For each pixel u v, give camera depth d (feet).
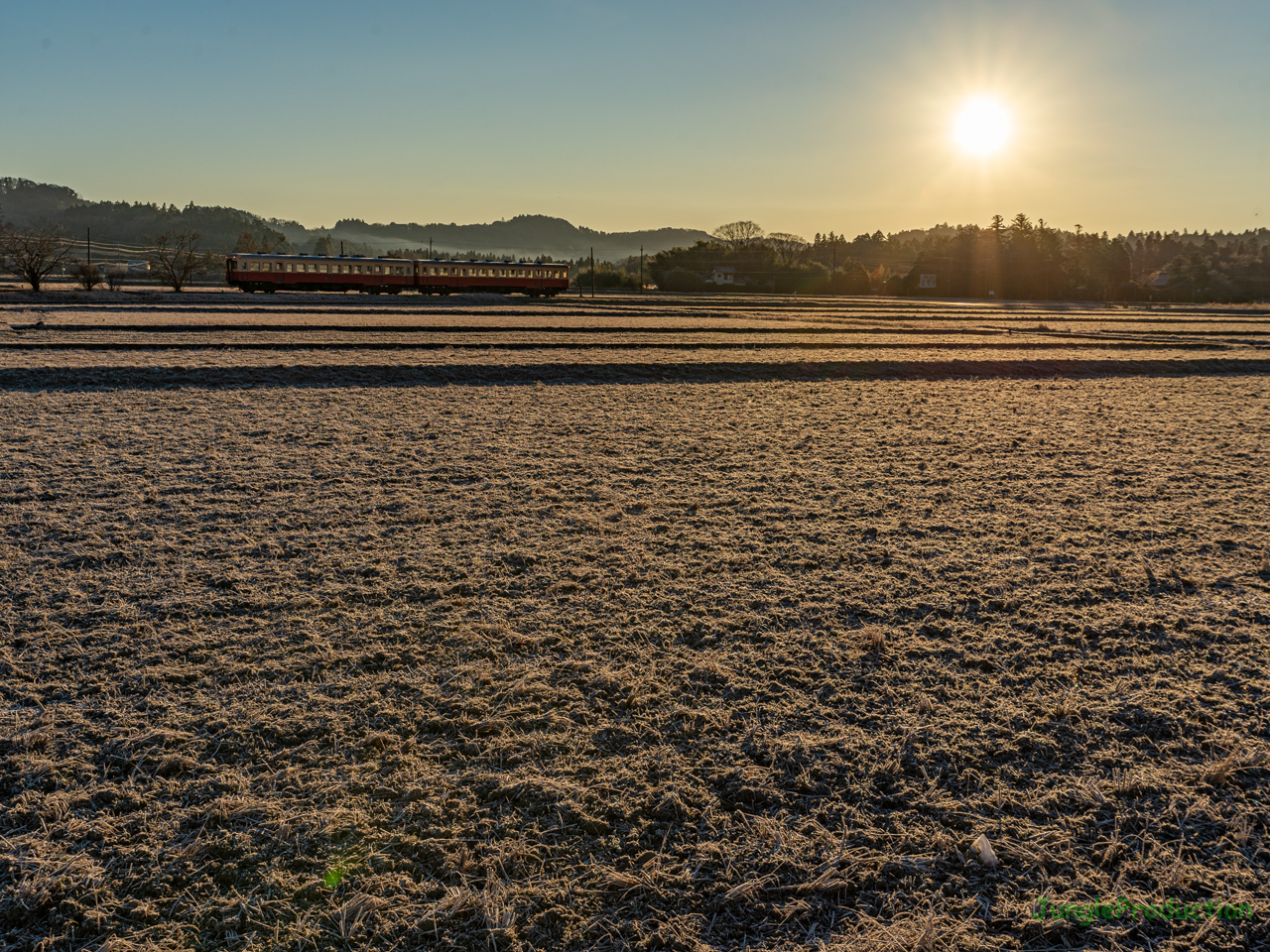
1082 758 16.33
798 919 12.27
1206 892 12.88
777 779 15.51
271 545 27.94
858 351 101.91
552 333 118.42
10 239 194.80
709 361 86.43
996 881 13.10
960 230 426.92
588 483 37.29
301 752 16.14
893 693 18.69
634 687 18.69
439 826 14.12
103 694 18.19
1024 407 63.87
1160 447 48.01
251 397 61.52
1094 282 395.55
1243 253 579.07
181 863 13.25
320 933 11.91
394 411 56.54
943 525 31.73
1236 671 19.90
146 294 181.98
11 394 59.88
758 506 33.88
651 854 13.58
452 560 26.78
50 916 12.18
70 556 26.50
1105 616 23.15
